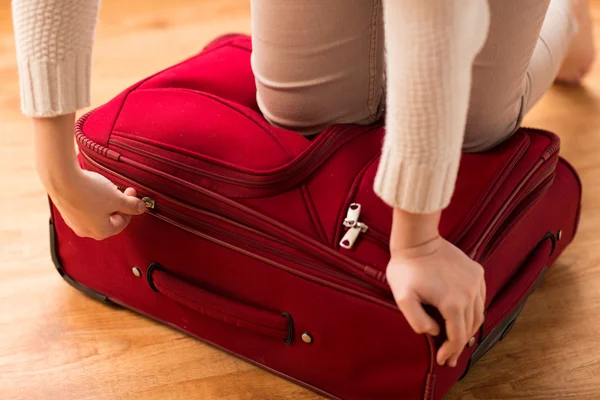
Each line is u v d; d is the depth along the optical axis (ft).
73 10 2.18
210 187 2.73
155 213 2.87
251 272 2.72
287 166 2.67
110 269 3.21
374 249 2.48
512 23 2.56
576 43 4.73
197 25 5.89
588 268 3.56
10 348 3.17
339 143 2.81
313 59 2.85
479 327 2.46
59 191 2.50
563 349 3.13
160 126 2.92
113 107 3.10
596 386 2.95
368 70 2.95
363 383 2.70
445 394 2.78
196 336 3.15
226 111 2.98
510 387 2.96
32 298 3.43
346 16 2.75
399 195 2.04
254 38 3.01
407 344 2.46
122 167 2.90
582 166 4.25
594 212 3.91
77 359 3.12
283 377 2.98
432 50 1.84
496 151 2.86
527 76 3.14
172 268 2.99
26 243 3.74
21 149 4.42
